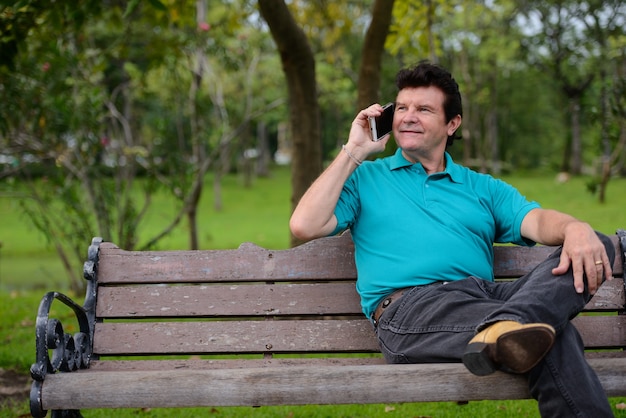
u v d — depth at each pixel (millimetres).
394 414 4336
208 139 10438
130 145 9992
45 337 2836
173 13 7918
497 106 41000
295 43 6172
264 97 22516
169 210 23422
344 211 3215
